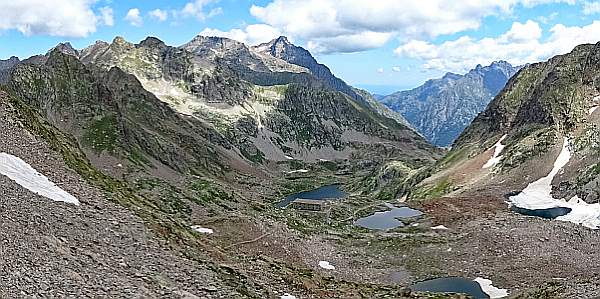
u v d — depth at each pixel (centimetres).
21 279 3262
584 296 6347
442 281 9662
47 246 3984
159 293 3947
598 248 11381
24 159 5900
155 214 6694
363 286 7644
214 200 16388
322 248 11238
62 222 4638
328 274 9494
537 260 10731
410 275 10025
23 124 6869
